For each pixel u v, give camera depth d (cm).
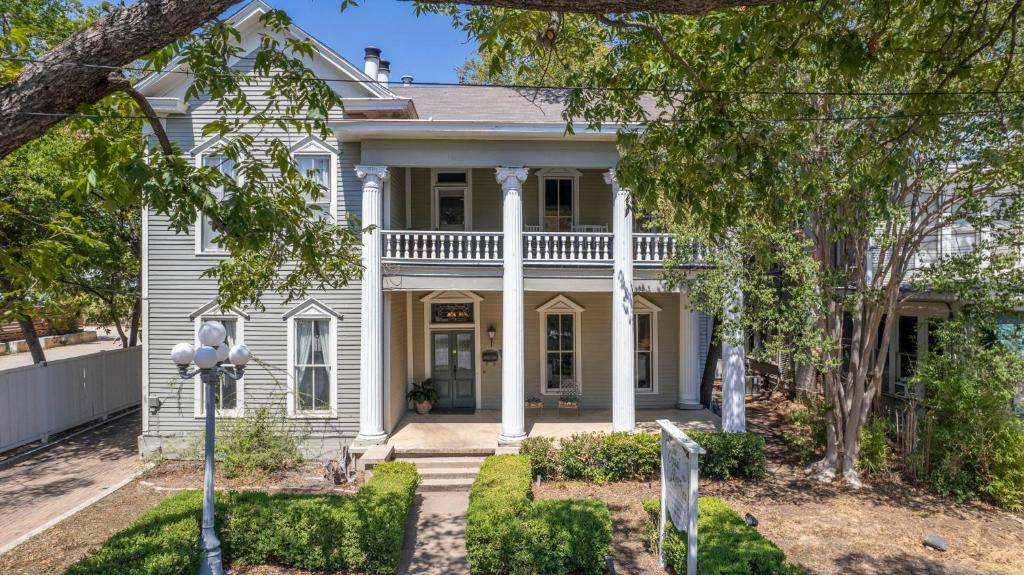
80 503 995
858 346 1049
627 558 780
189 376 713
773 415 1598
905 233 990
